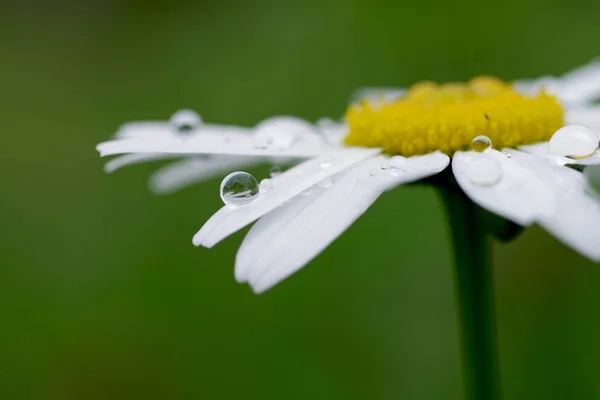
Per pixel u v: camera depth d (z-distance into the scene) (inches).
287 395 5.4
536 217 3.8
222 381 5.4
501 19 6.4
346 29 6.7
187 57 7.2
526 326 5.4
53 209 6.1
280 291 5.5
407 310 5.5
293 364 5.4
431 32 6.5
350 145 4.4
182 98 7.0
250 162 4.8
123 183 6.0
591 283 5.4
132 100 7.1
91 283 5.7
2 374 5.5
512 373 5.3
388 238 5.6
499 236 4.3
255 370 5.4
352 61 6.6
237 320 5.5
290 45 6.8
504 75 6.4
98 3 7.8
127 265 5.7
